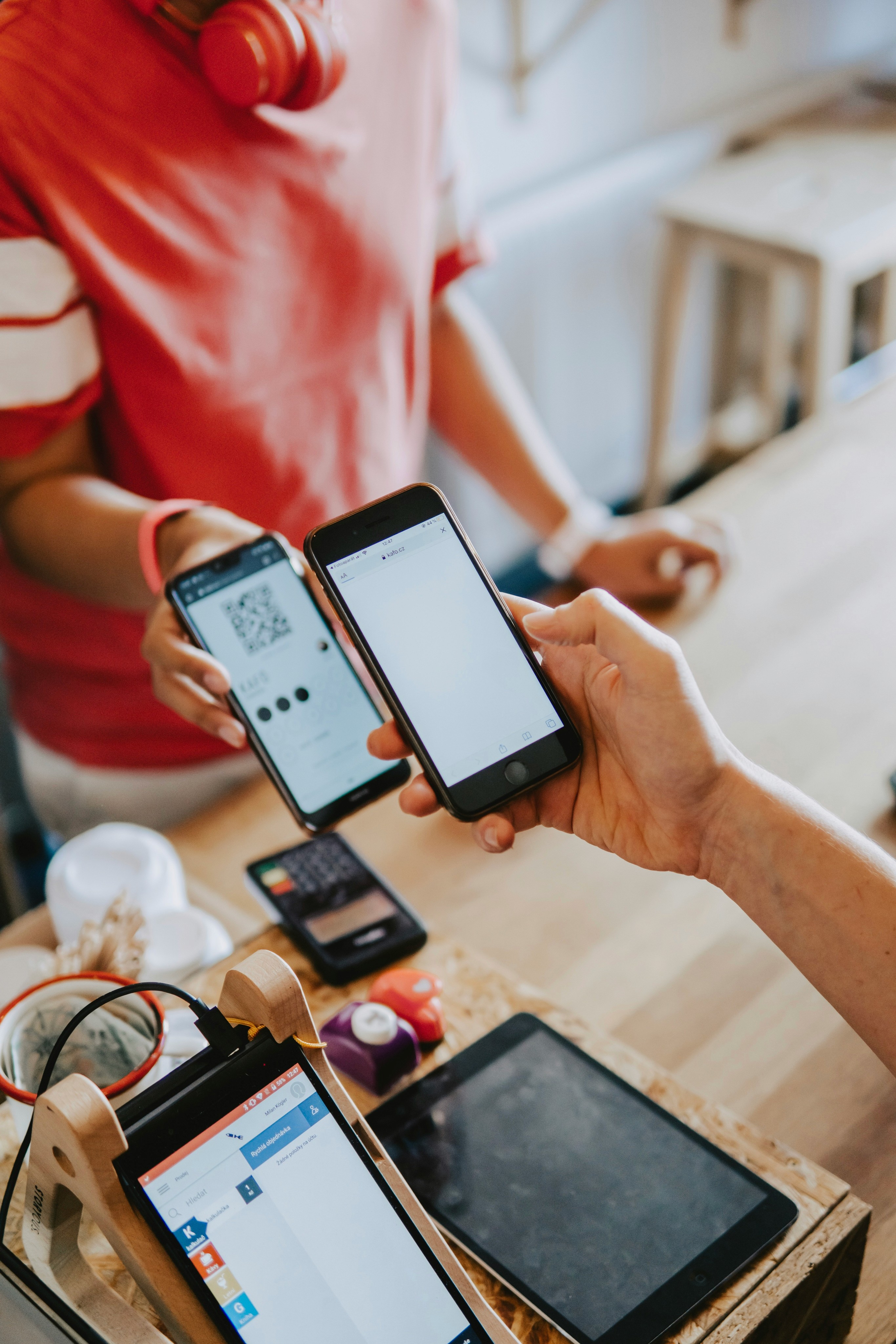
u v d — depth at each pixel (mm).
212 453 1095
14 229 920
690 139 2527
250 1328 483
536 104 2238
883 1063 729
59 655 1222
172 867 839
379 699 920
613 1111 672
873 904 625
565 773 724
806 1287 594
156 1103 499
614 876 958
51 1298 549
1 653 1460
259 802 1054
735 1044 812
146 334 995
